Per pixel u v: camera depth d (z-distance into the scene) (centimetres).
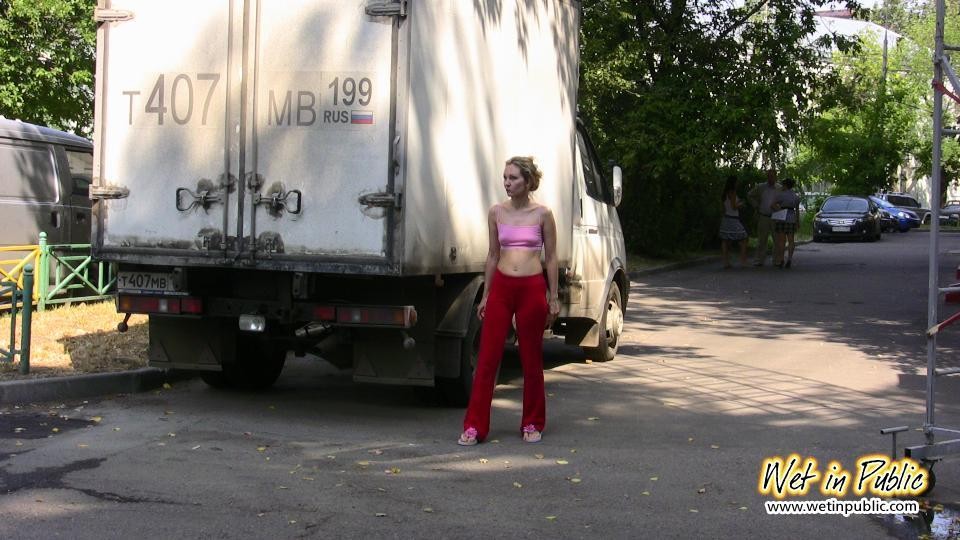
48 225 1243
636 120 2341
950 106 2906
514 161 720
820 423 790
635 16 2361
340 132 719
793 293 1880
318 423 767
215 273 793
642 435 745
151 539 499
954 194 7244
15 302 859
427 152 731
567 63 978
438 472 632
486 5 810
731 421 796
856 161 4884
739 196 2938
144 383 882
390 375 782
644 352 1179
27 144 1226
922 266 2525
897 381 984
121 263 796
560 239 951
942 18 589
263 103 738
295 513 543
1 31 1702
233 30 744
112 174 776
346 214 718
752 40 2403
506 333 718
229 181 746
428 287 781
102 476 605
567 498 580
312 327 835
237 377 887
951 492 606
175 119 760
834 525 541
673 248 2677
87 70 1795
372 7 709
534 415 722
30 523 518
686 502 577
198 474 614
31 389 804
